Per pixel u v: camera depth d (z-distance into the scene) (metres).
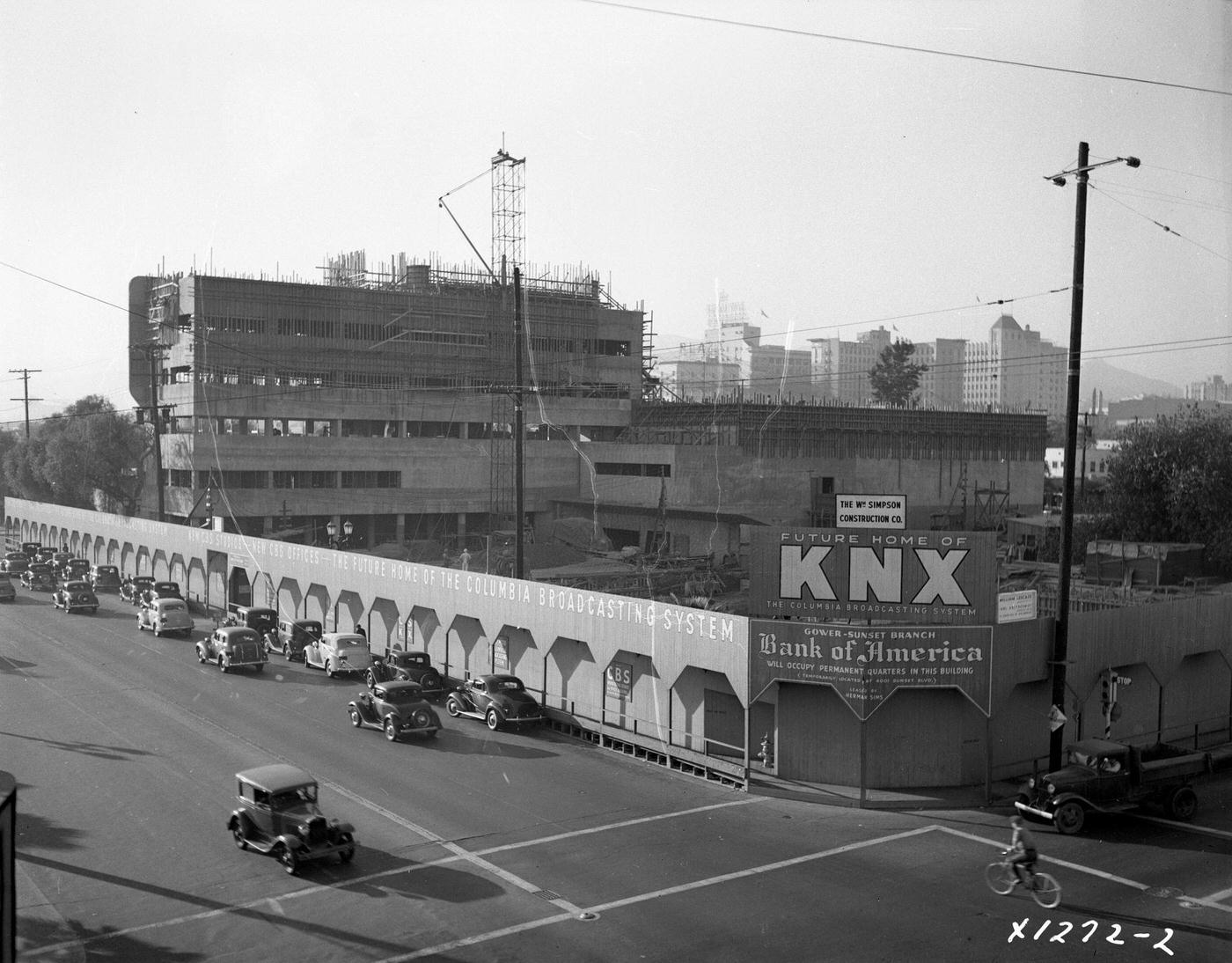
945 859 25.66
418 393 113.62
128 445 106.00
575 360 131.25
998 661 32.22
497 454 115.31
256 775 26.19
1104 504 80.25
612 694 38.62
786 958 19.91
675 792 31.59
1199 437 74.12
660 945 20.47
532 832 27.55
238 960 19.88
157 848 26.31
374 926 21.44
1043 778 28.61
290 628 55.66
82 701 43.50
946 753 32.00
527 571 77.62
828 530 33.50
